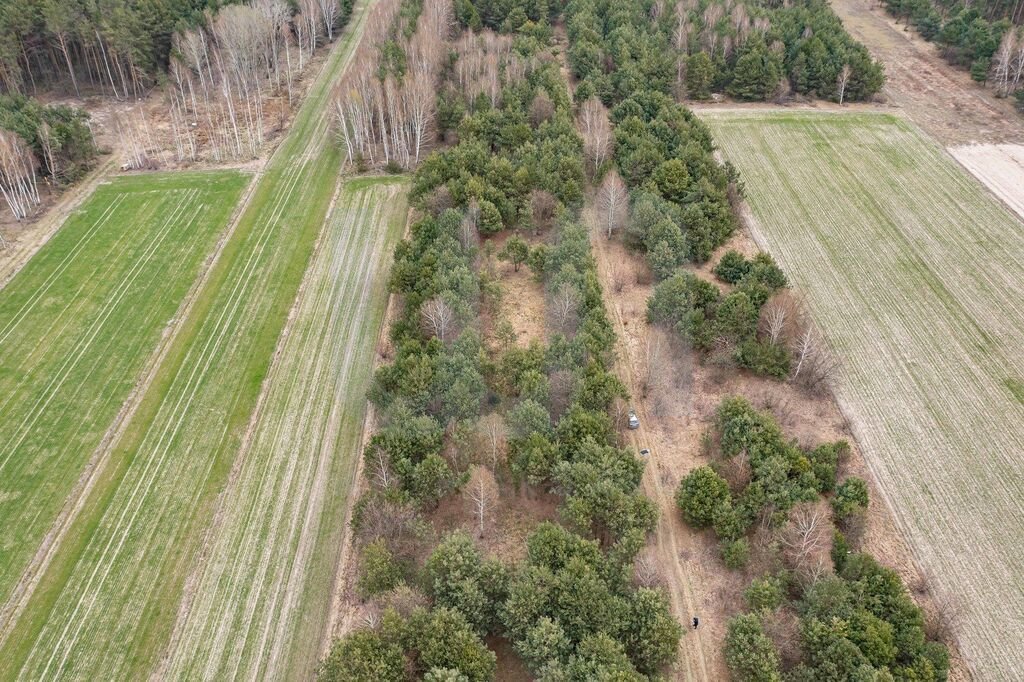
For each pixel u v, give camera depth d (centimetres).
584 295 7525
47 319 8338
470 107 11594
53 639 5416
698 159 9625
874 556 5828
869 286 8700
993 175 10719
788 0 14975
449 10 14362
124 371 7675
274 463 6694
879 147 11450
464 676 4566
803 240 9494
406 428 6131
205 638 5397
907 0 15762
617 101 11906
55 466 6694
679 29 13125
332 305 8550
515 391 6744
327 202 10462
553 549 5312
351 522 5894
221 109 13162
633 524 5591
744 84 12725
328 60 14938
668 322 7775
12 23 12225
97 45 12912
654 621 4894
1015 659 5169
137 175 11138
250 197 10588
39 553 5994
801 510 5675
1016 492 6331
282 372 7650
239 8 12756
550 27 15312
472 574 5200
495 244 9300
